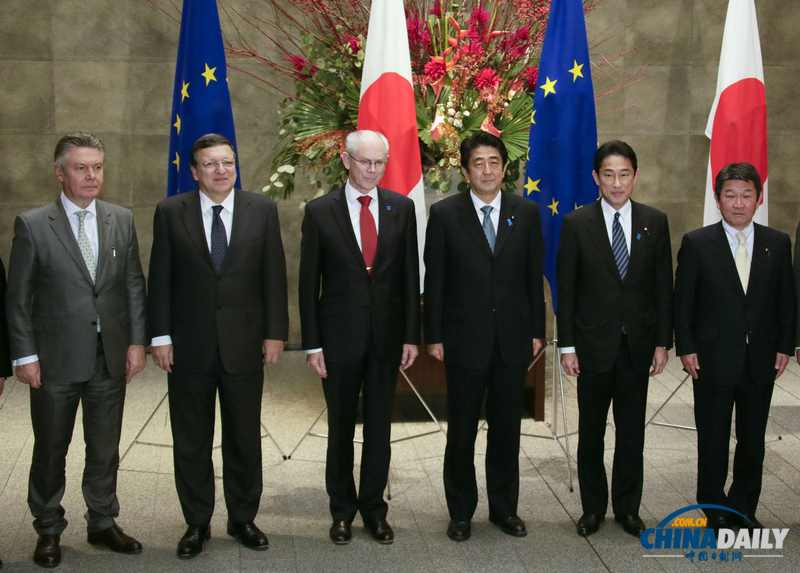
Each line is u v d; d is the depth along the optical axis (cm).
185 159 386
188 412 285
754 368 289
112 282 284
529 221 295
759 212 423
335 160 441
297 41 598
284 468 382
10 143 589
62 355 275
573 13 378
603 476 310
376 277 288
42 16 582
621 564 281
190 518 290
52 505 285
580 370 301
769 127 636
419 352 460
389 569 278
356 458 405
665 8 620
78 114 595
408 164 376
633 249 292
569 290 300
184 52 388
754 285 289
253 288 286
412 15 465
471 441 300
